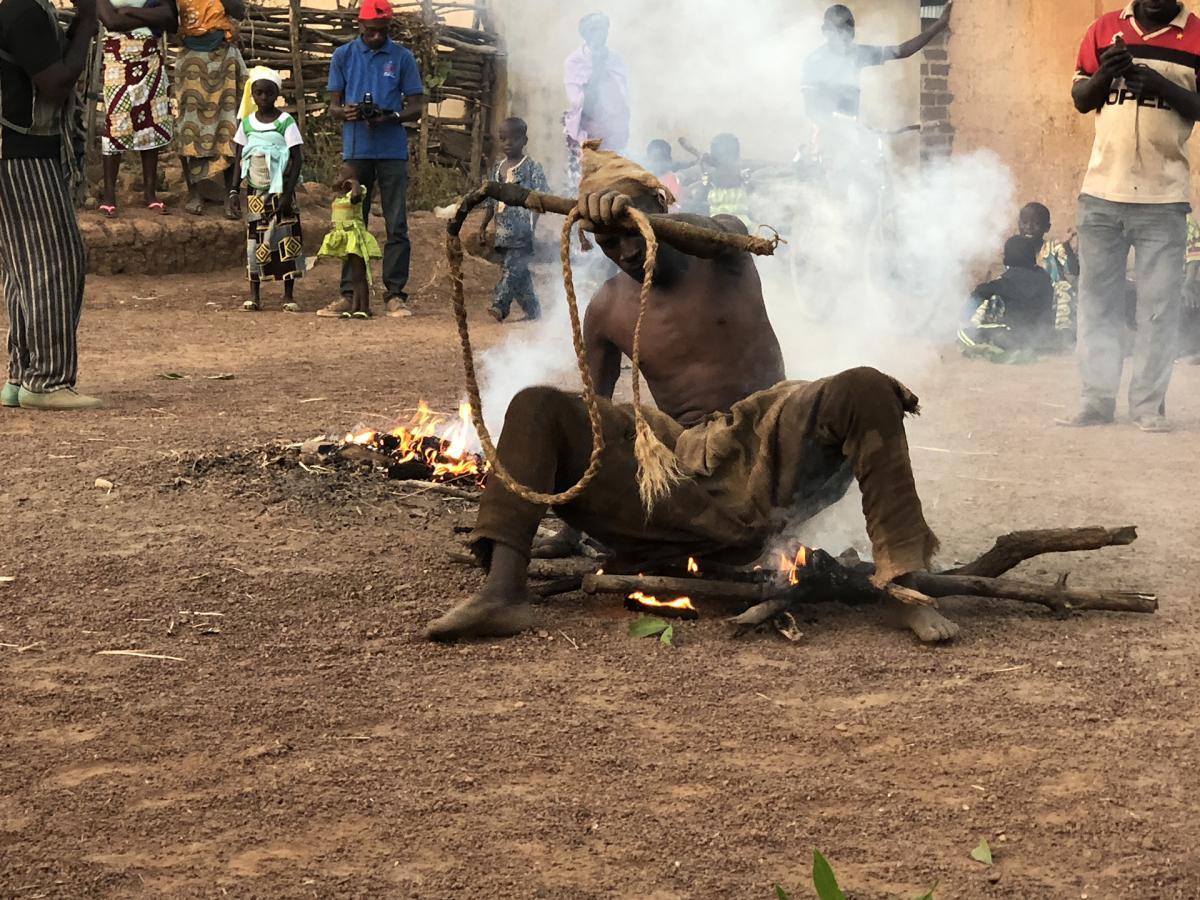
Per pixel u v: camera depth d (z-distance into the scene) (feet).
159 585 16.69
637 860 10.39
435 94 59.88
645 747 12.31
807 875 10.20
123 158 54.39
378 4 42.24
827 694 13.48
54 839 10.72
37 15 26.05
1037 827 10.89
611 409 15.24
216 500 20.38
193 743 12.43
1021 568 17.83
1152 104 27.30
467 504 20.40
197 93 50.39
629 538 15.38
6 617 15.69
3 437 24.89
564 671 14.06
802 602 15.92
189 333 39.52
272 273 44.39
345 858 10.44
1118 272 28.09
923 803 11.28
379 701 13.34
